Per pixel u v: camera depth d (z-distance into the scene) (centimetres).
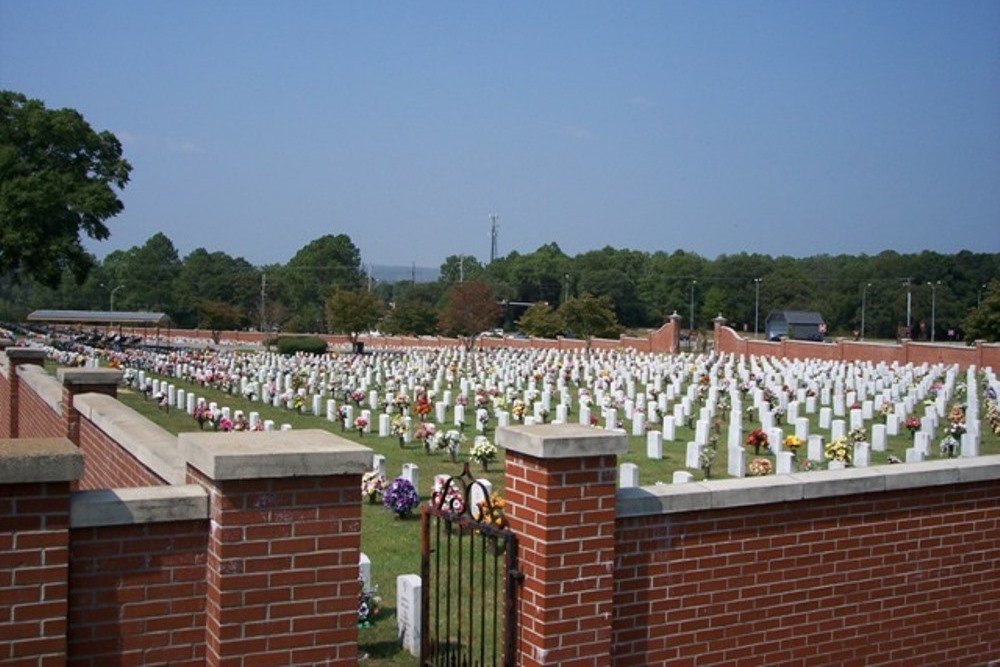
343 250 12825
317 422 2773
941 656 740
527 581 569
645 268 12744
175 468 647
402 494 1404
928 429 2519
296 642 494
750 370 4528
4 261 5616
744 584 643
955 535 745
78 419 1139
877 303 10250
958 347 5175
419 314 8369
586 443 563
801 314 8219
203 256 11844
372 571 1120
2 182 5509
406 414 2823
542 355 5944
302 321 9744
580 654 568
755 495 640
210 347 7031
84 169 5928
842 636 688
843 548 687
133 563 476
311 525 497
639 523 601
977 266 10594
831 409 2998
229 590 479
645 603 604
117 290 11519
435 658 666
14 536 432
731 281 11181
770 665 656
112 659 472
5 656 432
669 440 2411
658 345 7025
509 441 579
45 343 5322
